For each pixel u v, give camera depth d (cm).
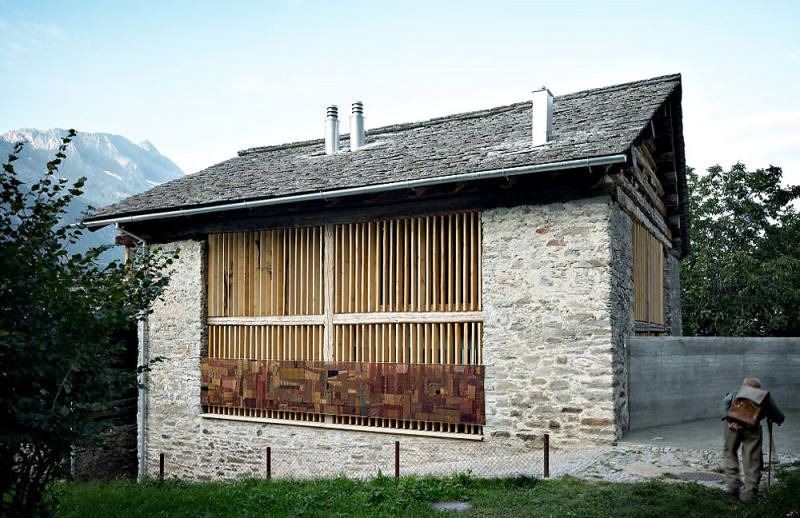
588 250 1025
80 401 589
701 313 2220
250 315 1320
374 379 1164
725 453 741
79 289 603
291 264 1289
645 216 1350
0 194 561
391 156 1308
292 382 1245
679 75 1313
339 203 1218
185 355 1370
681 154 1515
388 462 1155
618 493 733
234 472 1303
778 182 2294
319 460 1218
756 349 1323
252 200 1238
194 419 1352
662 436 1053
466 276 1120
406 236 1172
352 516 727
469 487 823
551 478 845
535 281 1057
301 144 1711
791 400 1352
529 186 1070
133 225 1419
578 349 1020
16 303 553
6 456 588
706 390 1231
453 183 1102
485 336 1084
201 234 1377
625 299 1117
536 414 1039
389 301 1184
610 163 959
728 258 2203
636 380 1109
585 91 1398
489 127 1351
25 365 550
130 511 824
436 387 1110
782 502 684
